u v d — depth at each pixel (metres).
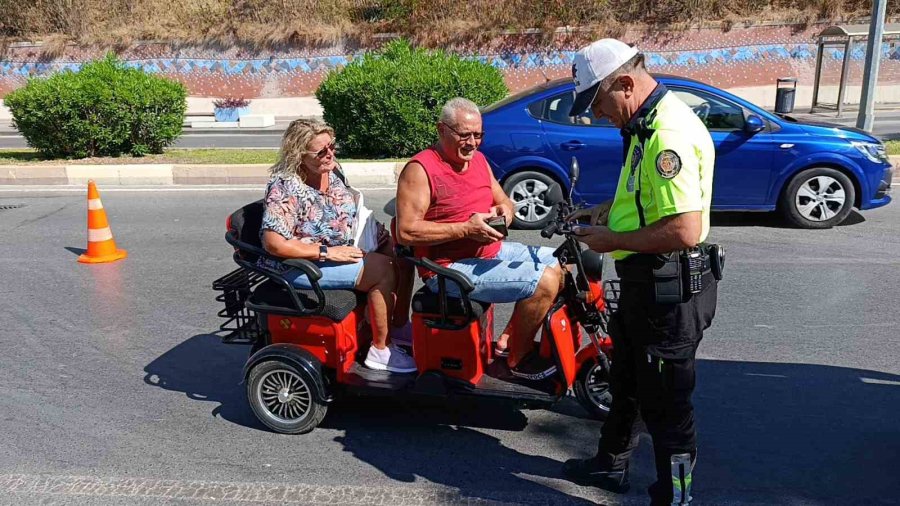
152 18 24.91
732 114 7.66
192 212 9.27
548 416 4.18
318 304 3.81
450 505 3.35
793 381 4.45
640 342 2.97
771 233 7.69
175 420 4.19
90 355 5.08
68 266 7.10
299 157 3.93
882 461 3.61
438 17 23.56
